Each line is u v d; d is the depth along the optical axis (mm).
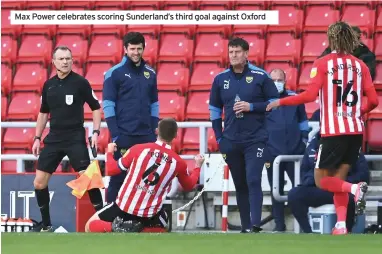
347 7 55031
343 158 32375
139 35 36500
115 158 36781
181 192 43344
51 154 36938
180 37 56250
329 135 31984
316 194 36844
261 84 36094
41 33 58281
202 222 43375
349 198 35031
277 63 53781
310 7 55562
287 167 41562
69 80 36656
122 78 36406
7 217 39594
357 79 32000
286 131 41812
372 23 53781
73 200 38812
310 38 54406
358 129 32000
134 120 36531
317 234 30656
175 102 52906
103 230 32656
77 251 23281
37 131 37625
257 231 35375
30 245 25141
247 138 35875
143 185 32281
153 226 32750
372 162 45750
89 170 35438
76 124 36812
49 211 38656
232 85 36156
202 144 42031
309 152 37156
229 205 43688
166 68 54781
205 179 41969
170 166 32219
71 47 57281
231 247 24266
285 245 24812
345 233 32000
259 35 55188
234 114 36031
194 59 54906
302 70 53125
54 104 36656
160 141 32375
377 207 40906
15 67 56938
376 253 22562
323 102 32125
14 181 39688
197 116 52312
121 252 22875
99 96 54656
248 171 35688
